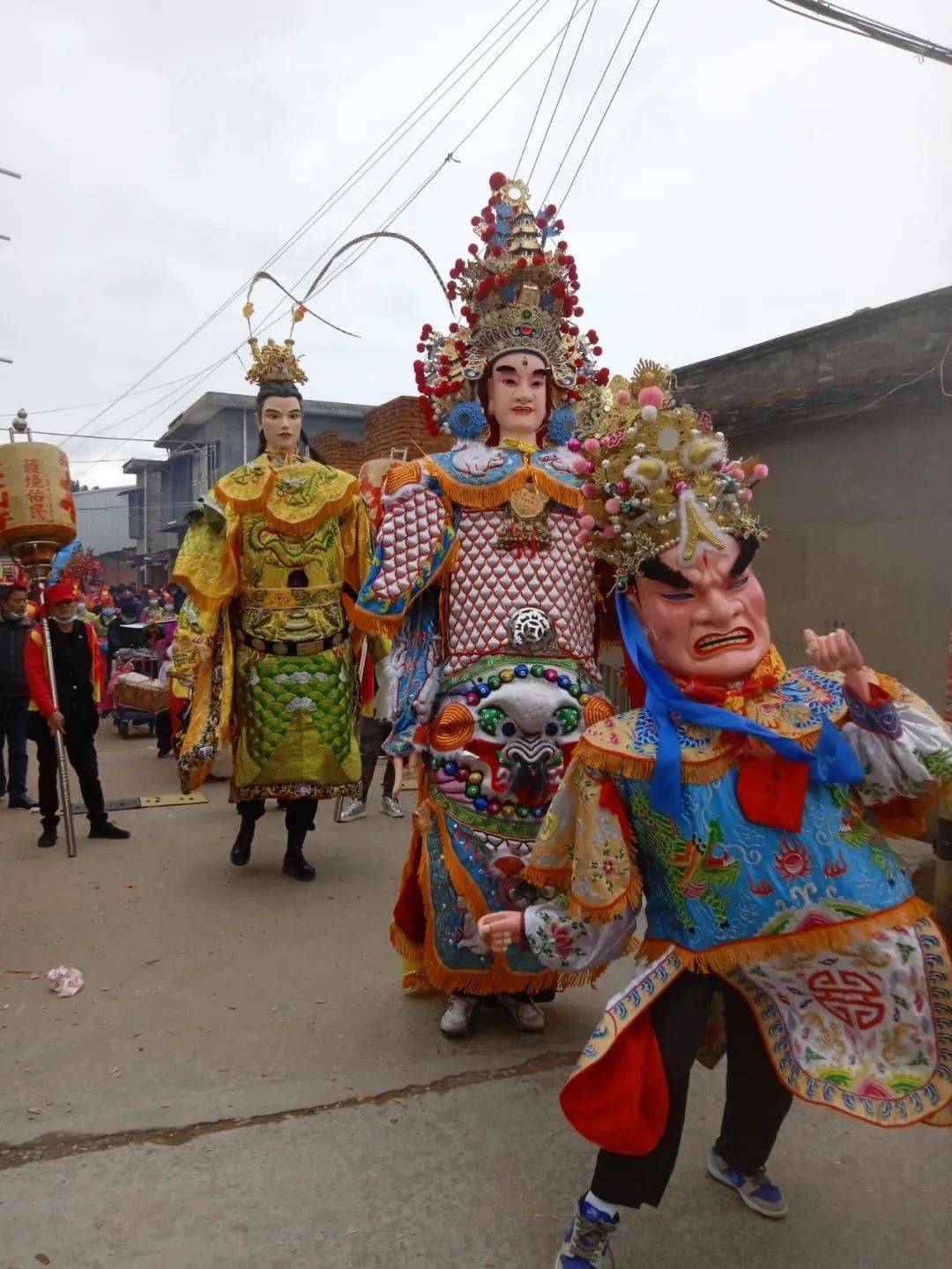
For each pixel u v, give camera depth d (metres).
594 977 3.54
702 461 2.30
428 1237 2.43
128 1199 2.57
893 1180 2.67
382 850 6.22
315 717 5.36
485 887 3.41
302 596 5.38
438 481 3.51
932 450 6.00
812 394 6.31
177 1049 3.45
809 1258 2.36
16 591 7.68
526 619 3.42
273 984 4.04
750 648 2.25
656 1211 2.53
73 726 6.41
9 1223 2.46
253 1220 2.49
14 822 7.11
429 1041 3.52
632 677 2.58
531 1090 3.15
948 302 6.48
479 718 3.41
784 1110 2.45
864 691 2.08
